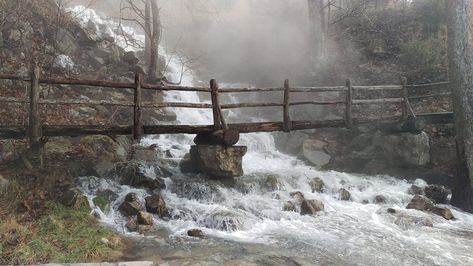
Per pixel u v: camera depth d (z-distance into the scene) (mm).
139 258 4727
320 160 11094
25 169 6590
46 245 4629
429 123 9789
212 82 7707
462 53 7852
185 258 4770
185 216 6359
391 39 14781
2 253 4363
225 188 7621
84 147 8203
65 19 12594
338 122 9391
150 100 12414
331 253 5191
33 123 6234
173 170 8391
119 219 6098
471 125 7723
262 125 8469
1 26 9852
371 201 8078
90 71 12023
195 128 7660
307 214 6996
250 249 5199
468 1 7898
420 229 6398
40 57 10656
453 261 5062
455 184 8047
